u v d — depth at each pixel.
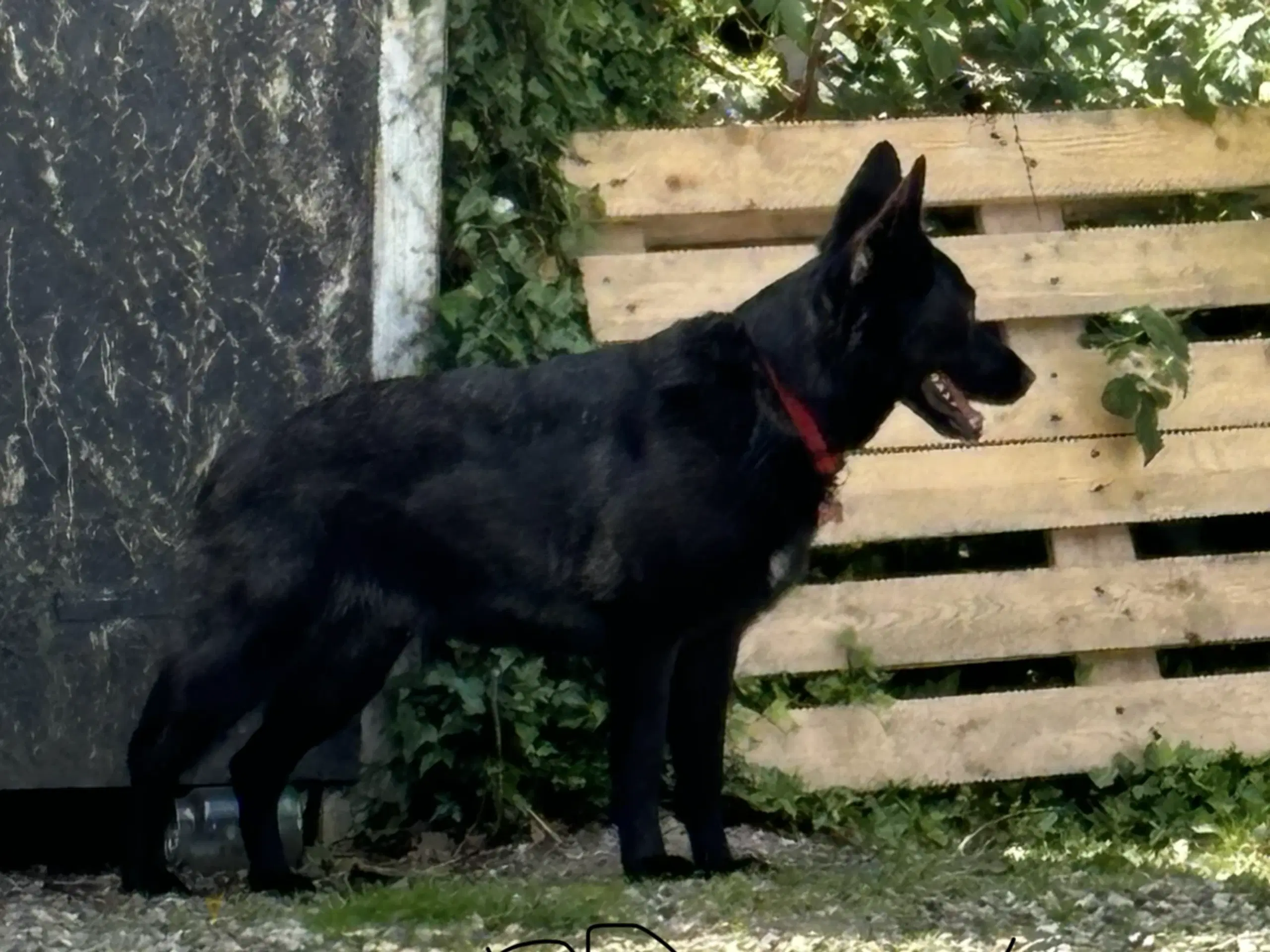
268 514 5.84
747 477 5.60
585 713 6.79
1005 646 7.22
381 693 6.70
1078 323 7.44
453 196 6.86
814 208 7.32
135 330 6.47
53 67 6.39
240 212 6.50
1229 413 7.41
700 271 7.14
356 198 6.57
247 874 6.38
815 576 7.53
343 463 5.89
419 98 6.60
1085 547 7.39
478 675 6.65
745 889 5.25
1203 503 7.39
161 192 6.46
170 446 6.50
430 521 5.87
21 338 6.44
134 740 5.91
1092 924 4.76
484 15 6.86
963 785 7.21
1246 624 7.36
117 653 6.52
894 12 7.53
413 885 5.82
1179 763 7.12
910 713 7.13
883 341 5.71
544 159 7.02
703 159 7.24
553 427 5.84
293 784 6.70
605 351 5.97
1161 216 7.84
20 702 6.50
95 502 6.49
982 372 5.78
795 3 7.25
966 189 7.40
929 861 6.00
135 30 6.42
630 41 7.51
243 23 6.46
